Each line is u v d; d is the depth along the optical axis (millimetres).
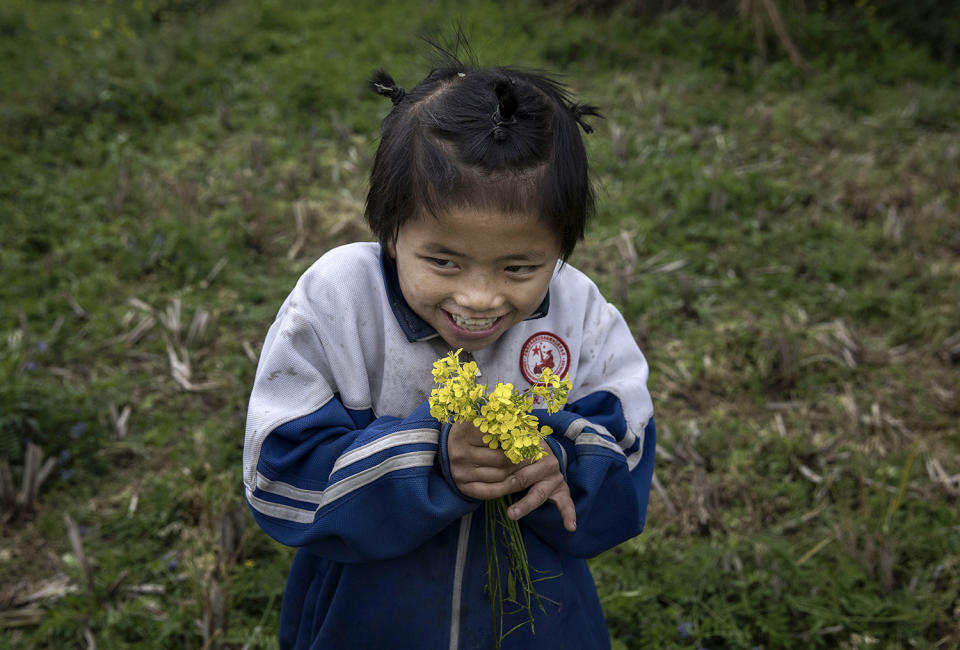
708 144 7098
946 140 7207
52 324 4594
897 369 4371
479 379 1652
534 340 1695
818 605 2992
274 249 5473
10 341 4348
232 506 3197
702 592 3023
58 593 3074
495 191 1315
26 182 6023
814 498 3576
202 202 5938
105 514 3453
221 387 4230
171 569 3158
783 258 5355
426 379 1642
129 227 5504
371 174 1497
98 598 3025
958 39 9117
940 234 5621
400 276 1492
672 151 6891
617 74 8633
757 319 4797
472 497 1482
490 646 1694
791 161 6789
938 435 3965
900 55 8922
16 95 7195
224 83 8008
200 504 3404
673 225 5750
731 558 3162
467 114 1362
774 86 8383
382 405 1651
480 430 1408
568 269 1772
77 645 2904
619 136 6727
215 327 4660
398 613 1675
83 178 6070
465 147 1327
